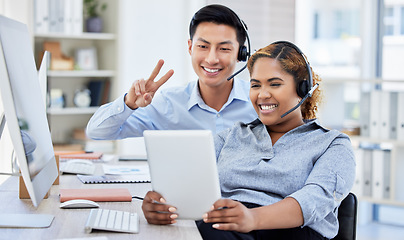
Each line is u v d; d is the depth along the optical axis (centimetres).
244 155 164
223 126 233
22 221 140
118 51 407
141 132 235
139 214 154
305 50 492
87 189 179
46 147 156
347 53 493
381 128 394
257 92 163
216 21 214
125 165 240
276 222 138
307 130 164
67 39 417
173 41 454
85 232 133
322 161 152
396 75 473
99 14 425
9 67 124
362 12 457
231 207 136
